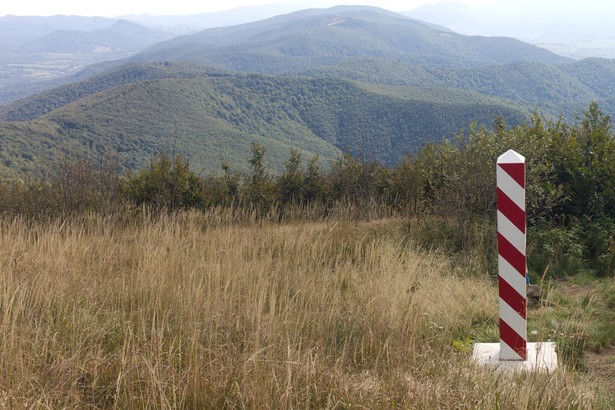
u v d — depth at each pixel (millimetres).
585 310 5645
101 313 5000
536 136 9180
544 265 7340
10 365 3672
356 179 13758
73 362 3729
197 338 4102
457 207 8539
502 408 3338
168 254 7086
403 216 10375
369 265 7238
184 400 3361
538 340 4875
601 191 8594
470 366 4008
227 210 10891
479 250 7688
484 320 5527
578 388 3748
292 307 5070
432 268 7074
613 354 4711
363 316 4984
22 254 6891
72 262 6609
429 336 4840
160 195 12500
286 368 3639
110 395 3508
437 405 3297
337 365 3928
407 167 12953
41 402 3238
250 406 3320
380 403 3393
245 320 4598
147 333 4551
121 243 8156
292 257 7531
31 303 4930
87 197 11688
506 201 4398
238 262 6688
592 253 7695
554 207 8750
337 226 9117
